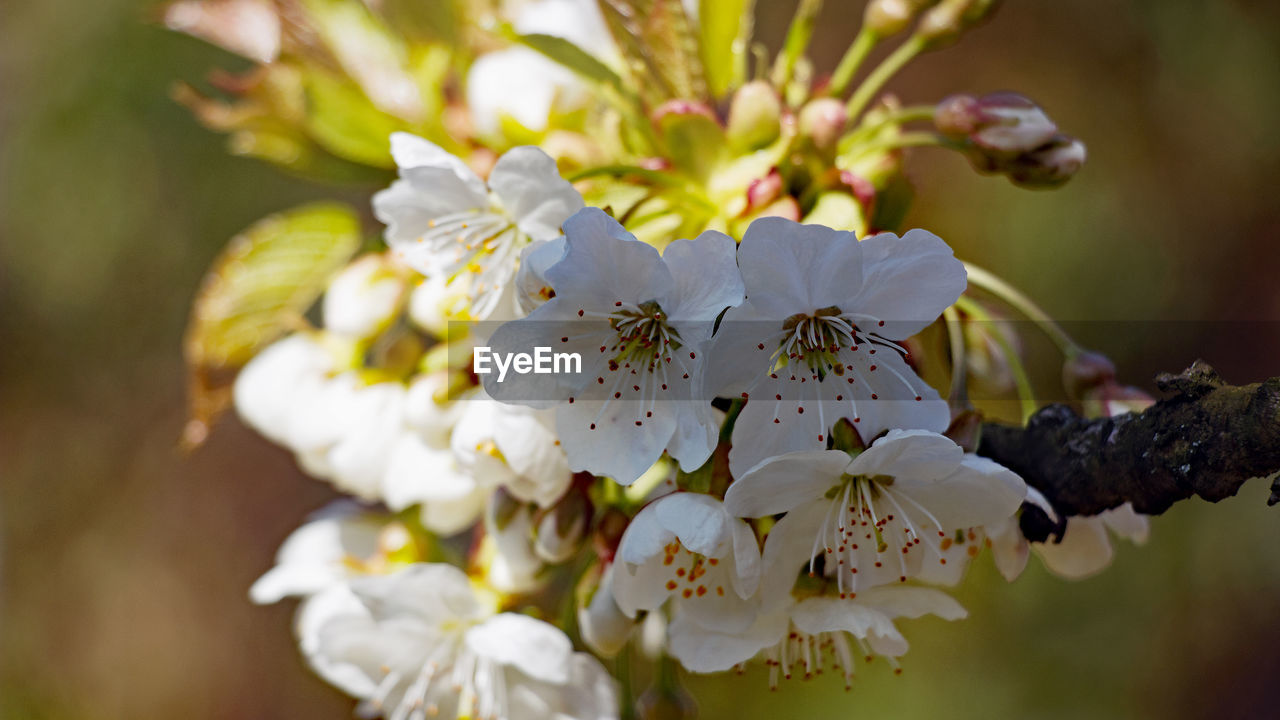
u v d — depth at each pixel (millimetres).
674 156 250
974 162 255
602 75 257
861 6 559
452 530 263
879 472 225
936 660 520
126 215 527
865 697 514
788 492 224
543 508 244
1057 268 532
